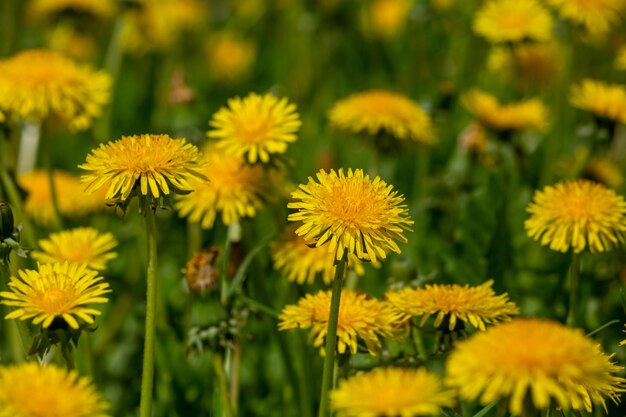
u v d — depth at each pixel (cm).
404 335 89
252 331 102
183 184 85
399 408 78
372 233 84
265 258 104
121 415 100
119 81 150
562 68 127
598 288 103
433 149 121
